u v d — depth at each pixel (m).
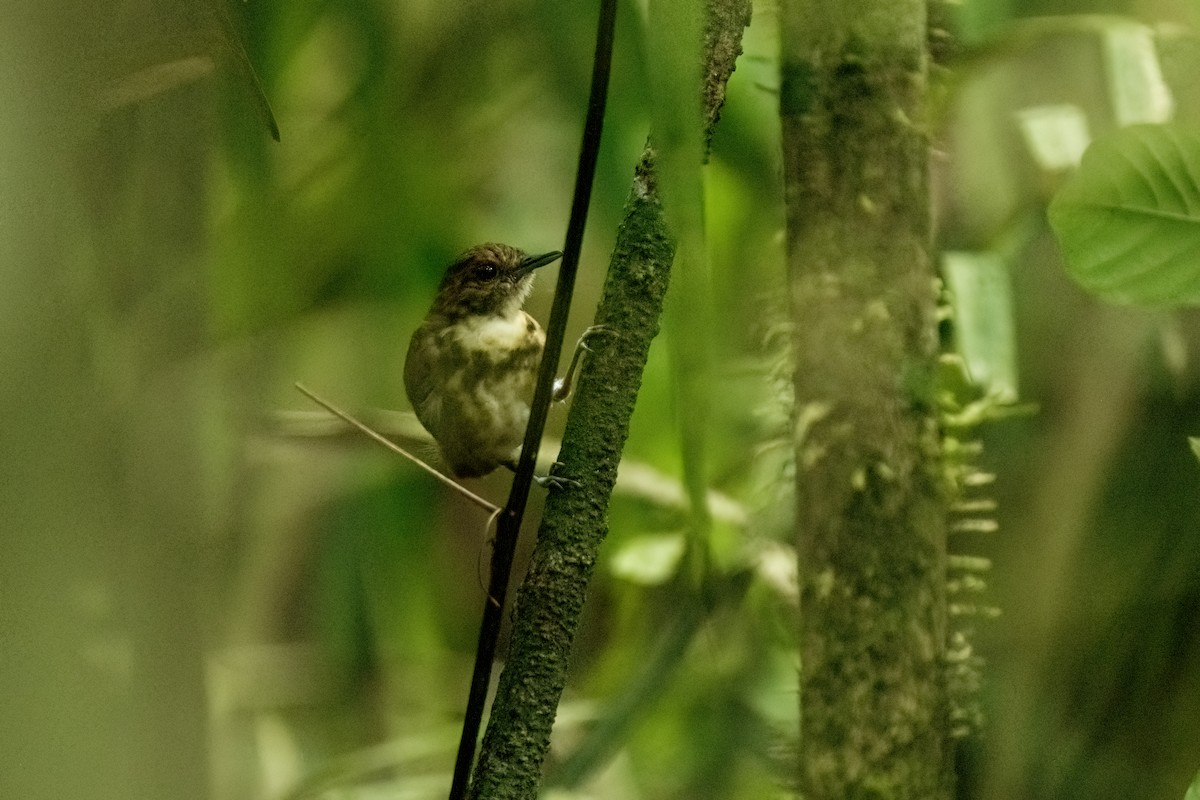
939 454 6.50
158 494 6.54
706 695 6.68
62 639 6.48
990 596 6.61
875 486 6.49
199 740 6.56
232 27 6.50
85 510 6.49
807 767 6.50
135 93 6.49
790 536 6.64
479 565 6.53
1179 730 6.59
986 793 6.59
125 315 6.52
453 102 6.61
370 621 6.74
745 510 6.64
